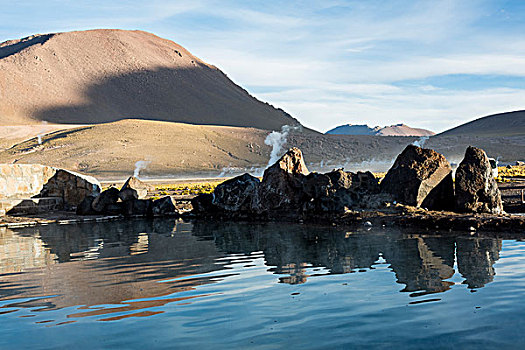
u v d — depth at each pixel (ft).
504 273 33.12
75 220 89.10
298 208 77.05
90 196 99.71
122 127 533.96
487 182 65.10
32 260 45.37
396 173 72.23
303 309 26.13
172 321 24.72
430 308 25.68
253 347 21.06
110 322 24.82
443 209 69.36
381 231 57.52
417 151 71.77
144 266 40.09
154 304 27.89
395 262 38.01
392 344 20.99
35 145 476.95
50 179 109.40
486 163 65.77
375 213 67.21
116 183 273.75
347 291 29.50
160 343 21.77
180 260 42.50
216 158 479.41
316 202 73.82
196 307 27.04
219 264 39.96
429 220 59.52
